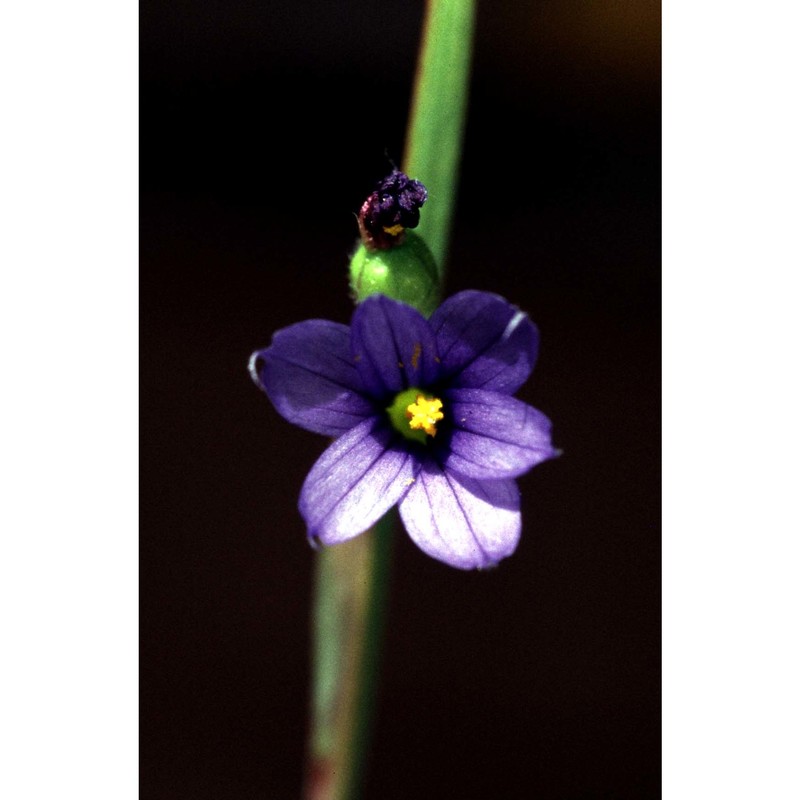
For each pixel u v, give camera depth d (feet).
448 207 0.82
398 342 0.79
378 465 0.79
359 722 0.83
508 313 0.78
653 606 0.86
